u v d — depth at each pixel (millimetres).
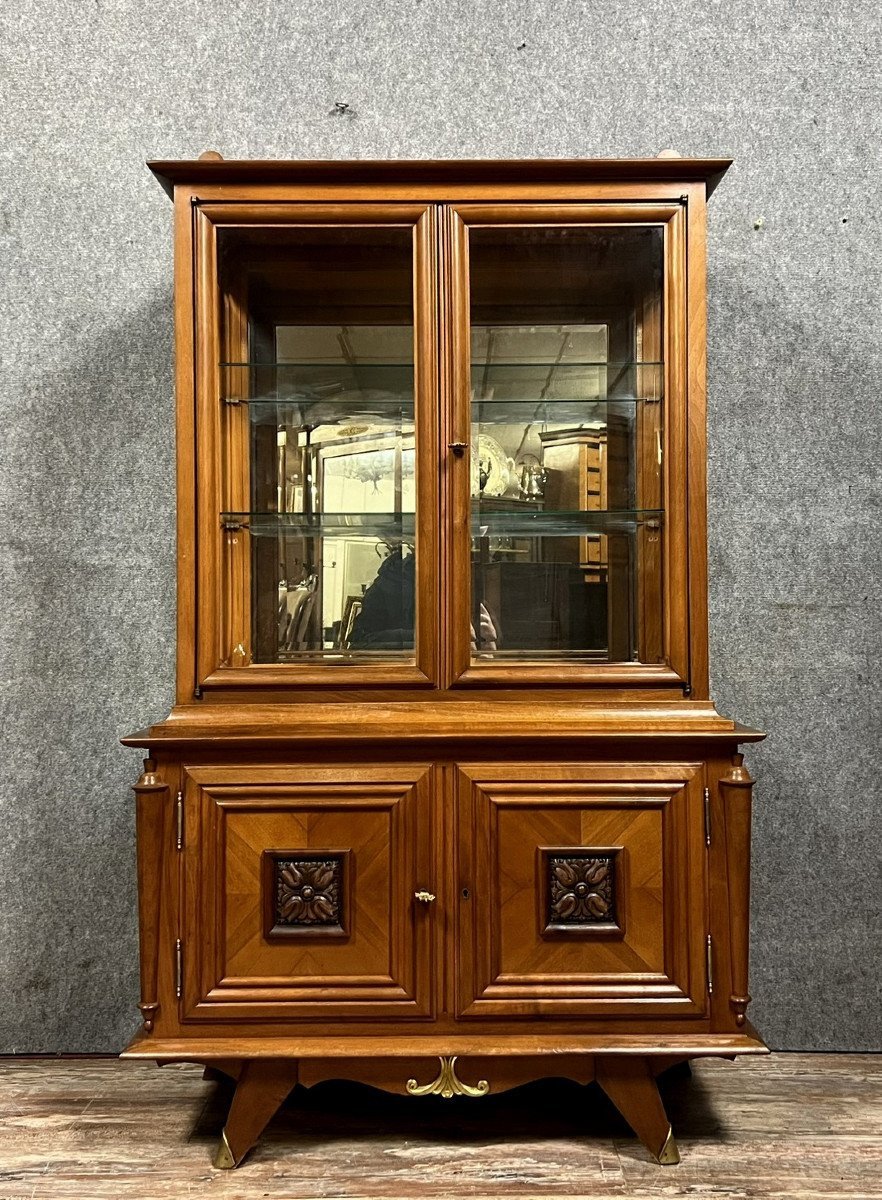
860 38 1683
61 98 1675
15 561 1657
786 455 1676
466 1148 1282
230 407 1308
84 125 1674
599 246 1312
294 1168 1233
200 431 1281
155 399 1672
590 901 1243
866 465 1674
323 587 1303
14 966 1629
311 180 1290
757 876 1651
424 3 1685
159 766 1244
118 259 1673
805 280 1679
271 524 1309
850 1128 1335
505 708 1272
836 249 1679
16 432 1660
